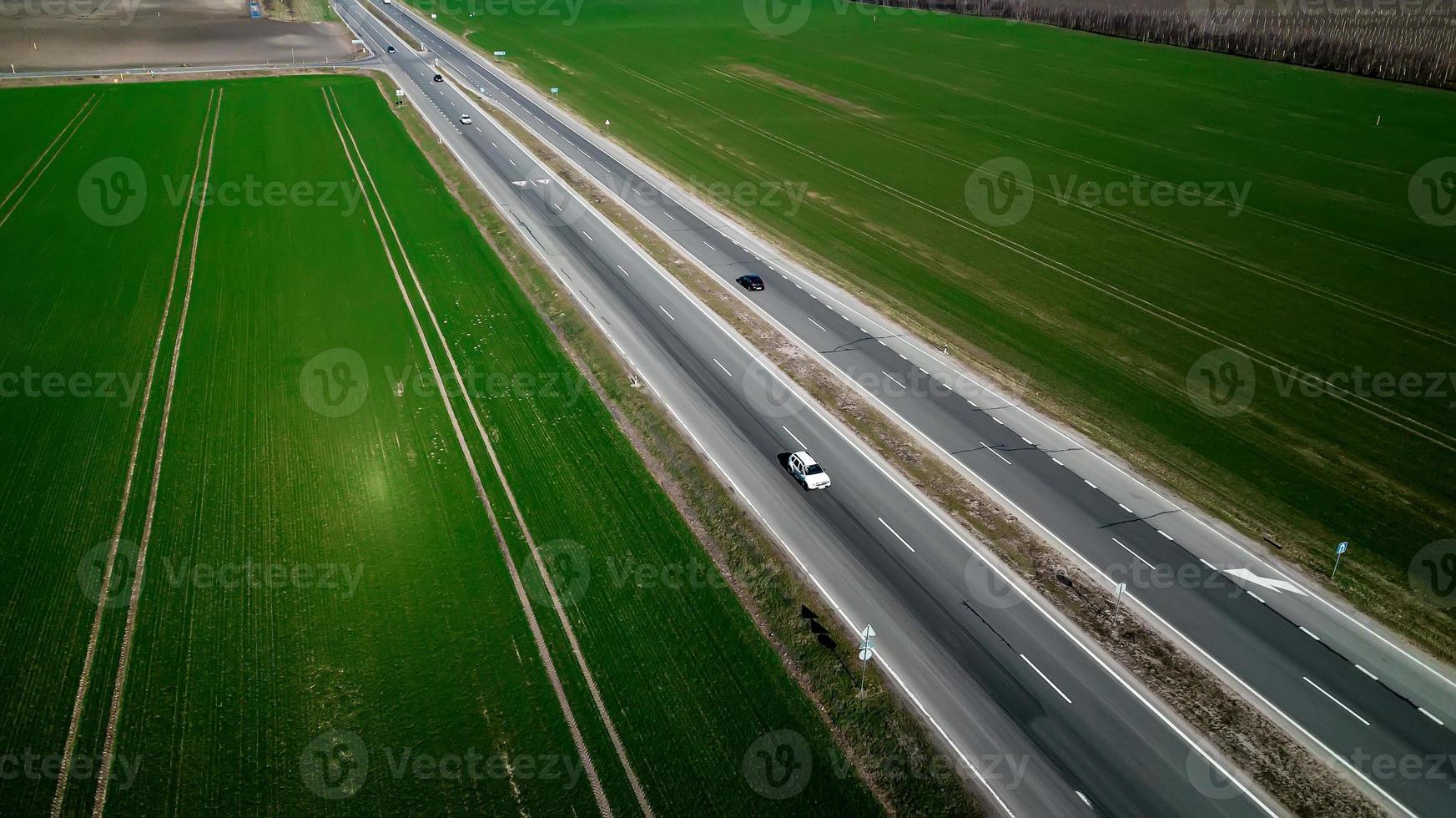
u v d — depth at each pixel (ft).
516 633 116.16
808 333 196.75
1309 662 114.73
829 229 255.50
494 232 249.55
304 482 145.07
